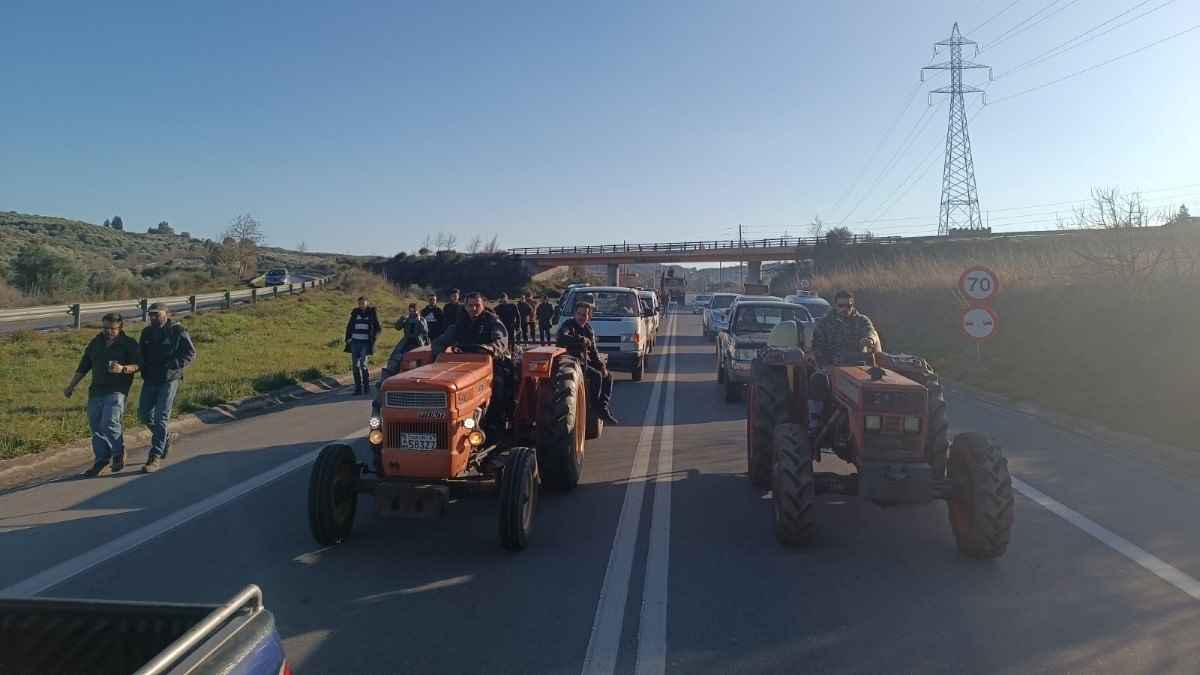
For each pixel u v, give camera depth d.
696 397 15.24
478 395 6.78
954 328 22.70
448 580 5.64
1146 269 15.89
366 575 5.75
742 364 13.91
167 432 9.56
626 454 9.91
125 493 8.16
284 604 5.20
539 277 83.94
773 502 6.39
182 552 6.29
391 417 6.21
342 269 76.44
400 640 4.65
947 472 6.35
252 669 2.21
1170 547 6.21
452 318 12.79
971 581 5.55
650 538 6.56
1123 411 11.38
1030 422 12.04
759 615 4.98
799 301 21.11
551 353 8.02
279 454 10.05
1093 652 4.43
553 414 7.73
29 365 17.41
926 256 36.59
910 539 6.52
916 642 4.57
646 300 21.06
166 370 9.38
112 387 9.01
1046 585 5.45
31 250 41.88
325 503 6.24
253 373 17.08
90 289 41.31
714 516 7.21
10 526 6.98
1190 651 4.43
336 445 6.66
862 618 4.92
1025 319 19.33
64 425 11.02
